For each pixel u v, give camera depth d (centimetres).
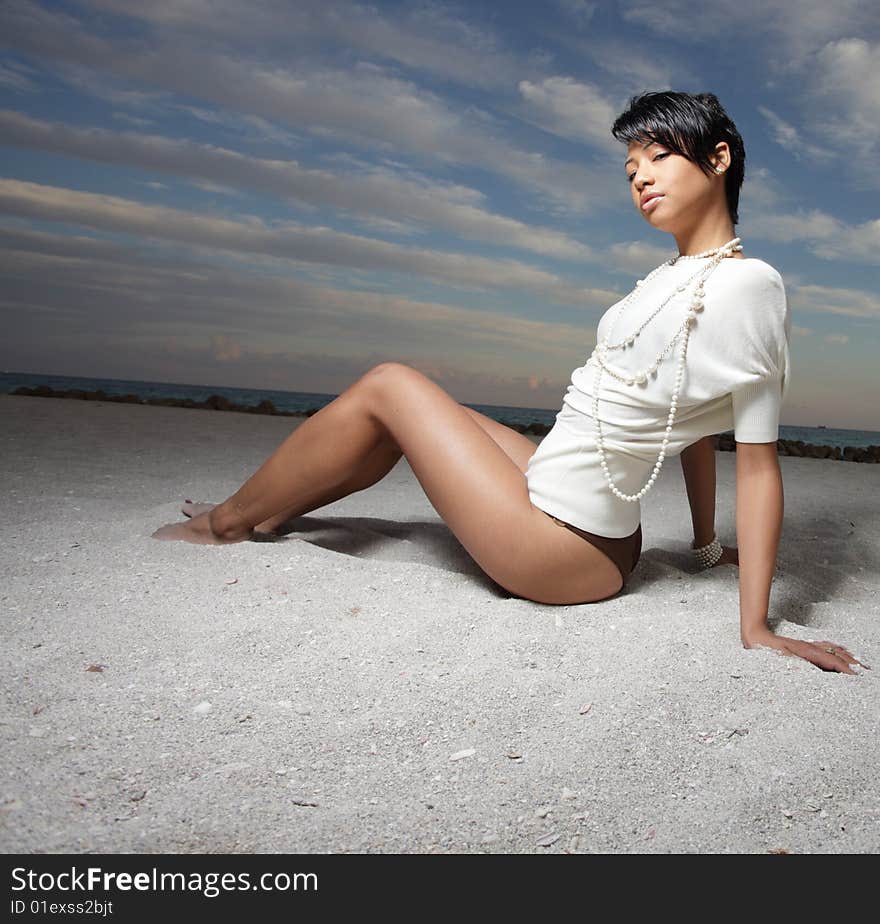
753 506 191
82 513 292
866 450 930
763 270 185
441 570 240
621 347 201
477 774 136
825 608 230
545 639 190
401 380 222
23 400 802
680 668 175
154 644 180
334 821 122
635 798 131
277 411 1144
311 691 161
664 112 193
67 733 139
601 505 206
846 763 142
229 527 253
